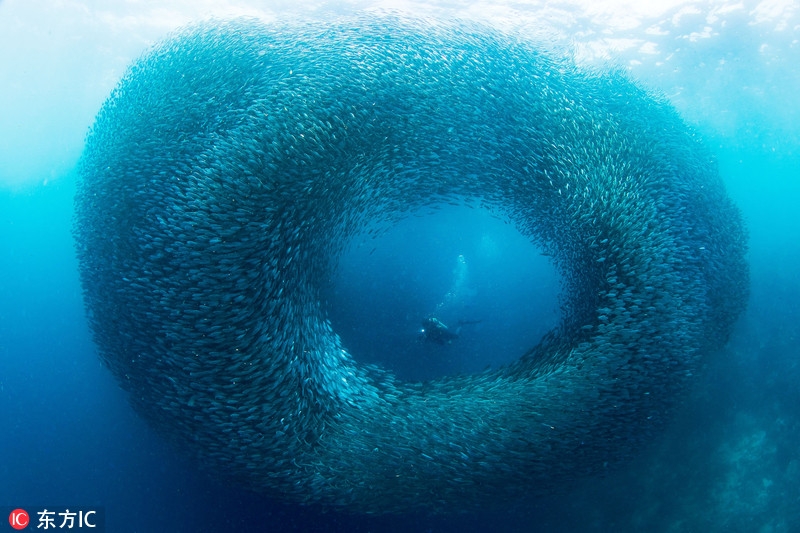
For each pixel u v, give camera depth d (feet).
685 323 18.21
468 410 17.31
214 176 16.26
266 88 19.13
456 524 18.38
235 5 30.50
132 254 17.58
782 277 25.76
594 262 19.98
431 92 21.83
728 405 21.04
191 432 15.46
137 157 19.31
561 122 21.93
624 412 16.79
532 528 18.57
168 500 18.74
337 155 18.92
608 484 19.29
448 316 27.40
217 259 15.39
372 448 15.97
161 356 15.71
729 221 24.04
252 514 18.17
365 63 20.66
